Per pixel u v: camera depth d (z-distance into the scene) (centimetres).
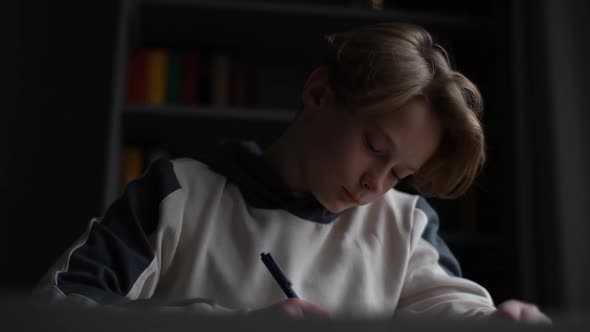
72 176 233
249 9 209
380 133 90
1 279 226
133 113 199
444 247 111
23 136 234
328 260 102
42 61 238
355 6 233
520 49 211
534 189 204
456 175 103
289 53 240
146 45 232
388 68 92
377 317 22
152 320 21
